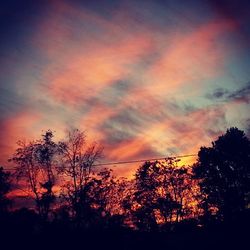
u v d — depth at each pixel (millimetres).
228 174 50594
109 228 38125
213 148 52781
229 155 51156
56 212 40188
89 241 35750
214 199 50844
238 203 48469
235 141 51125
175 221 53938
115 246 36438
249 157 50594
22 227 37156
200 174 53250
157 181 55969
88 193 42938
